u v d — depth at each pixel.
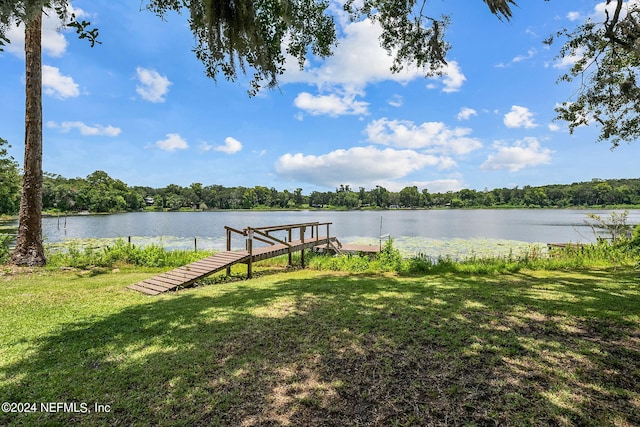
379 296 5.98
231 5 5.12
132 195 97.25
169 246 21.09
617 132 9.74
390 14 6.70
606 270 8.66
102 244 19.72
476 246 19.16
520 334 4.02
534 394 2.75
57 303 5.88
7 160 30.67
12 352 3.68
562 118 9.44
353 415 2.53
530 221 48.88
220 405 2.67
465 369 3.18
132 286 7.35
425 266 9.31
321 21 6.74
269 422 2.46
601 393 2.76
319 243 13.52
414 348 3.66
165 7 5.84
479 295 5.92
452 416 2.49
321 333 4.16
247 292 6.72
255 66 5.88
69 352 3.68
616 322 4.39
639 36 6.36
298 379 3.06
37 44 9.62
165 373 3.18
